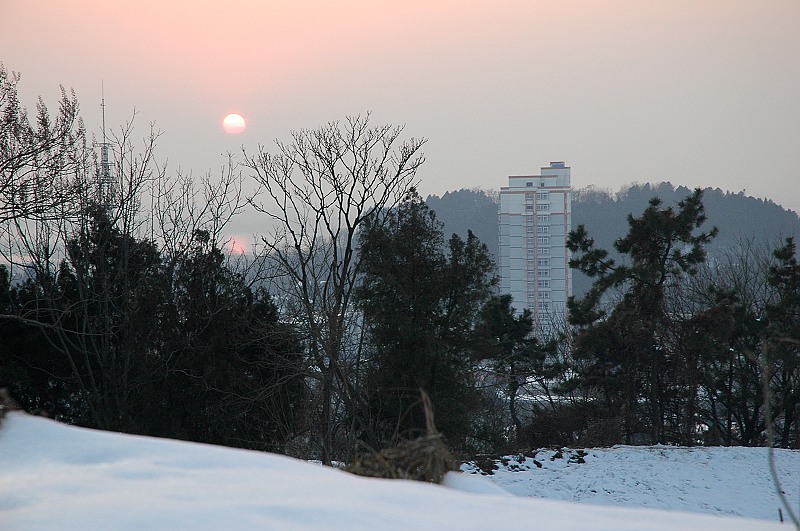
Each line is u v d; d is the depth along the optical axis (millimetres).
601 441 59625
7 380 47125
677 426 61781
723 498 32969
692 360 56500
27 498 5578
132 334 51406
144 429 50688
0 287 51094
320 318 50250
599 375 60344
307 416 47156
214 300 53594
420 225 51656
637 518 5789
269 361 49875
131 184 59406
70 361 50719
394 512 5289
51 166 43719
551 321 92375
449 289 51062
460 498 5848
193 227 63656
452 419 47625
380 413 47594
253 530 4746
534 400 71750
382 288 51344
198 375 50656
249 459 6746
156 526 4781
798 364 53438
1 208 42031
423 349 47781
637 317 57250
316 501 5395
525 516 5477
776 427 60844
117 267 57250
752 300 68625
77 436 7695
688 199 57719
